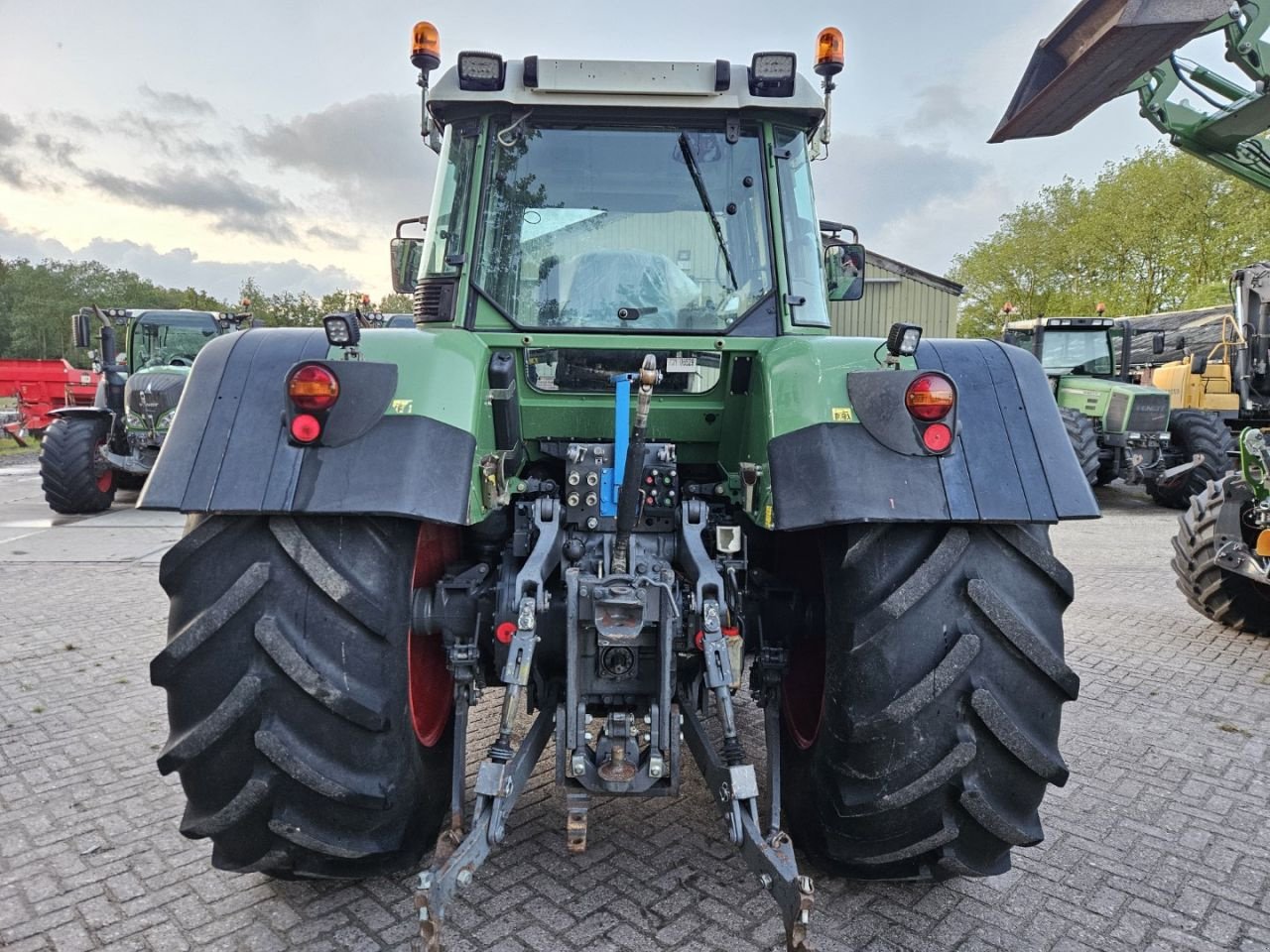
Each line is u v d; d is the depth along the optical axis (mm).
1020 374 2221
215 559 1979
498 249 2734
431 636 2492
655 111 2713
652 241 2744
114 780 3113
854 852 2193
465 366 2219
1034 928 2281
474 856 1816
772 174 2752
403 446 1987
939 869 2238
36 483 12758
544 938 2211
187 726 1967
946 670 1979
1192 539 5004
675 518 2410
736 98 2668
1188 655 4598
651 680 2229
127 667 4348
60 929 2262
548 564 2193
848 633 2055
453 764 2342
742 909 2334
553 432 2807
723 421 2795
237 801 1978
